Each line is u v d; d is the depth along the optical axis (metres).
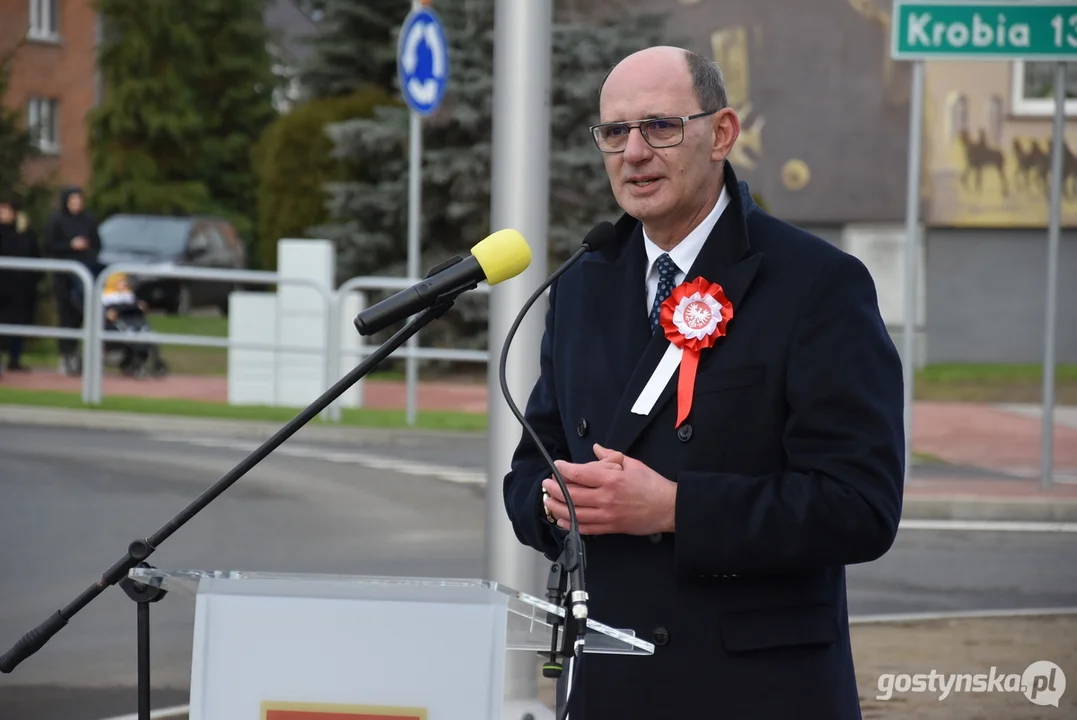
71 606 5.66
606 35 38.72
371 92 44.59
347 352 28.72
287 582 5.03
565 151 38.09
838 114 43.50
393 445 26.78
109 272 28.84
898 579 16.61
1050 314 22.38
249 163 86.88
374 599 5.00
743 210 6.00
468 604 4.96
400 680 4.96
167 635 13.62
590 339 6.21
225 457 24.14
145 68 83.50
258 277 28.61
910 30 22.03
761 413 5.79
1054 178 22.20
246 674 5.02
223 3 85.19
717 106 5.99
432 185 39.84
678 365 5.88
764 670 5.77
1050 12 21.75
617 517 5.66
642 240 6.25
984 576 16.83
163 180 84.62
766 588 5.81
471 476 23.05
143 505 19.73
